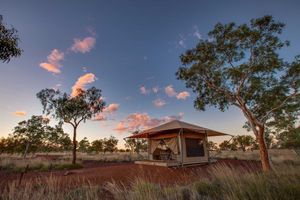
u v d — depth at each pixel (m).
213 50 11.91
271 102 11.90
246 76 11.27
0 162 15.18
